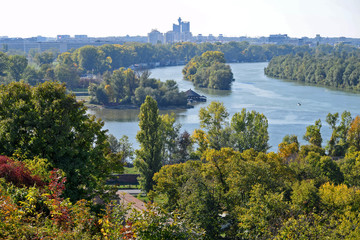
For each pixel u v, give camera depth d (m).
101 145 43.97
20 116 38.88
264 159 58.53
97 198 48.91
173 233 21.09
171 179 55.50
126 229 19.70
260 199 37.62
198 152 94.62
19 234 18.03
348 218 39.38
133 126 146.00
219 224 43.03
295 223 31.02
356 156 78.75
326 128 134.50
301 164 65.31
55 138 38.25
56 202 21.30
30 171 29.02
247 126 91.25
